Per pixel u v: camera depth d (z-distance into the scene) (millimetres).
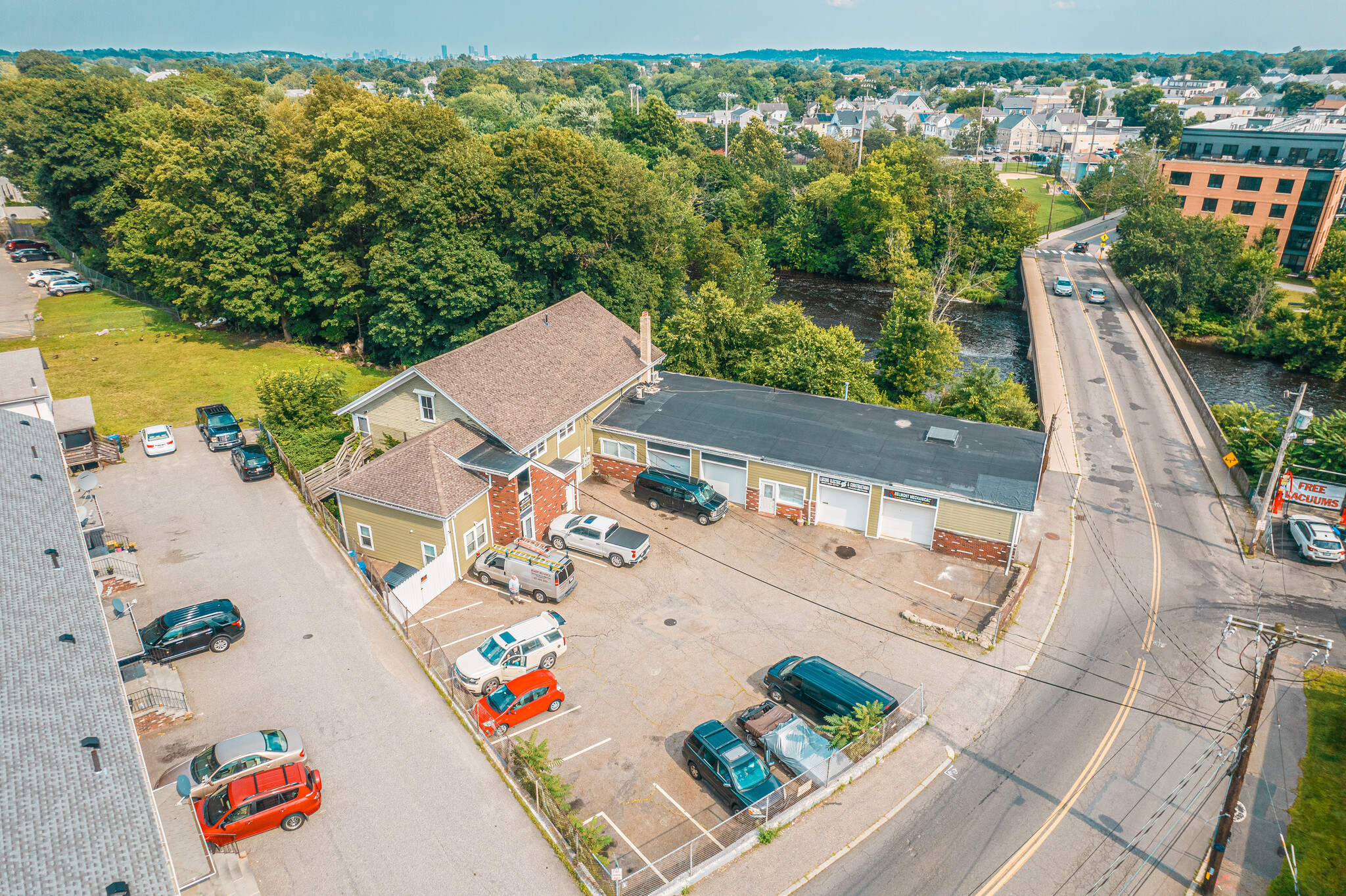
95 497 39781
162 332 65812
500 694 26906
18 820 14680
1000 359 74312
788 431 43094
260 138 60062
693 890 21344
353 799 23422
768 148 132250
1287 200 97000
